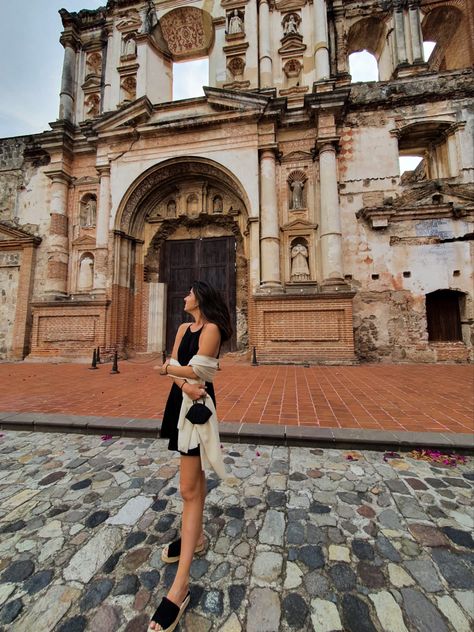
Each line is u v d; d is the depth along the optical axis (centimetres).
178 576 159
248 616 155
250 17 1361
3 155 1549
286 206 1243
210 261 1401
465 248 1112
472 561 189
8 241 1452
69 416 458
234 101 1226
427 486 277
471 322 1095
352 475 298
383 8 1396
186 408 180
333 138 1171
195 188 1388
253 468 314
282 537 213
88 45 1573
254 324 1129
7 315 1423
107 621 153
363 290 1163
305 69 1326
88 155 1444
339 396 577
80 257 1395
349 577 178
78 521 232
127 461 335
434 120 1199
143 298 1398
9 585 175
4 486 284
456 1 1402
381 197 1193
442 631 146
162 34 1538
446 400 539
